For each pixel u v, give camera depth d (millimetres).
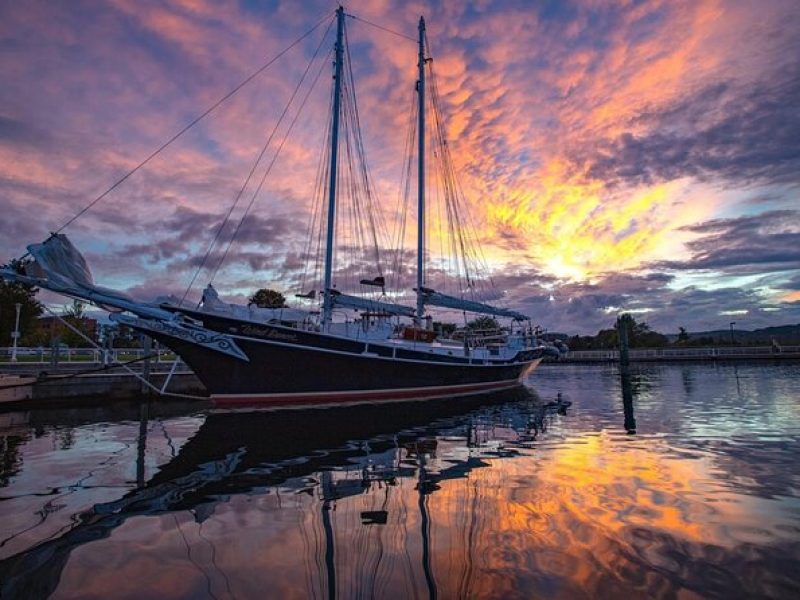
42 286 15797
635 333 92750
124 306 17016
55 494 7051
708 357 62594
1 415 18156
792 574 4148
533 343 34344
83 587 4047
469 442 11203
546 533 5164
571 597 3781
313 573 4285
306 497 6766
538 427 13438
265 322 18672
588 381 34438
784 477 7426
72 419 16734
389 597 3816
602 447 10195
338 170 25562
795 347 68375
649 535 5066
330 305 22766
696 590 3879
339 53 24969
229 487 7359
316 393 19781
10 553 4801
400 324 25203
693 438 11062
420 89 31125
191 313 17578
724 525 5340
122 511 6203
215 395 18141
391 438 11922
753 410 16219
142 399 23562
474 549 4762
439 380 24047
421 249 29266
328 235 23281
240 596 3875
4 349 30547
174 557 4680
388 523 5594
